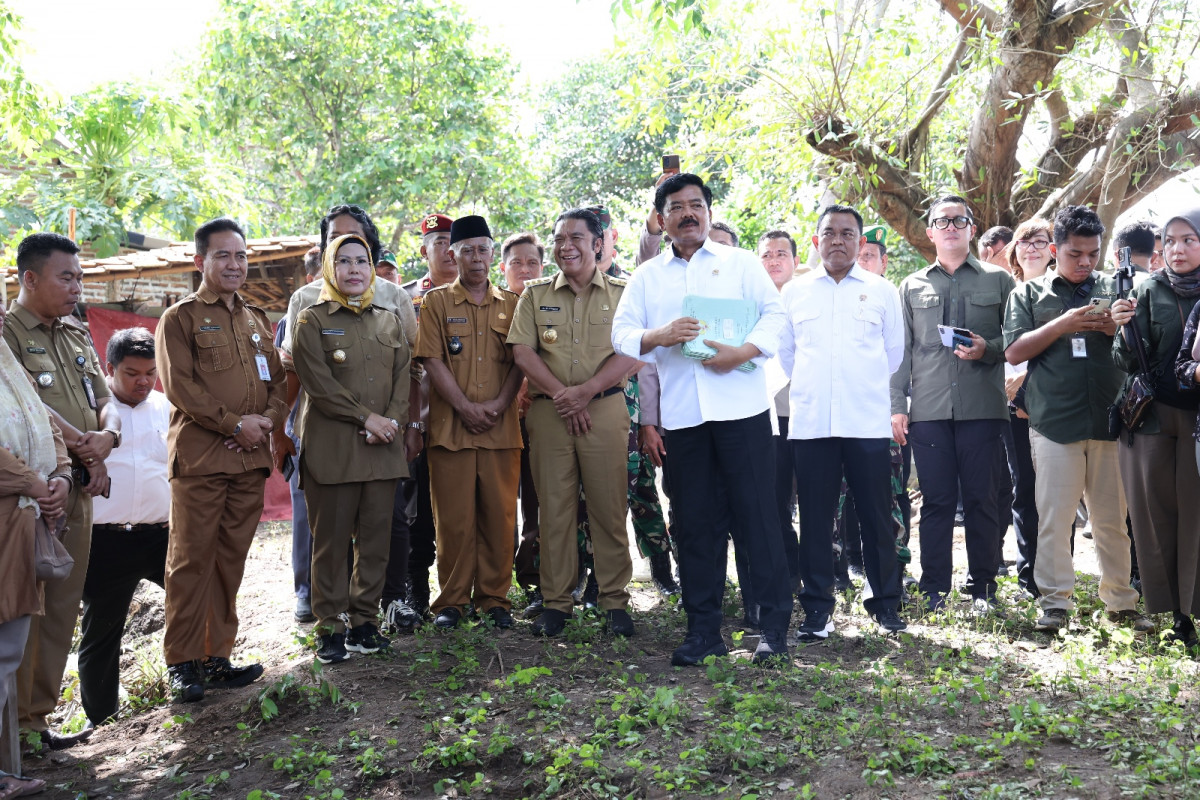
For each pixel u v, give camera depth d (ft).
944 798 10.02
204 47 65.36
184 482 15.43
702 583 15.25
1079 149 29.40
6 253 46.24
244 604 22.41
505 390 17.66
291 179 70.90
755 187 32.65
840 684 13.69
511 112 69.67
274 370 16.55
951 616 17.39
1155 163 27.40
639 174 78.54
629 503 20.20
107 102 52.21
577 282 17.48
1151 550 15.81
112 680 16.39
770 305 15.15
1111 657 14.73
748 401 14.79
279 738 13.52
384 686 14.87
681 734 12.19
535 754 11.99
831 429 16.14
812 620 16.16
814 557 16.30
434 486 17.63
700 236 15.31
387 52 64.08
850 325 16.35
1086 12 25.98
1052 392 16.84
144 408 17.13
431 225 19.27
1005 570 22.15
